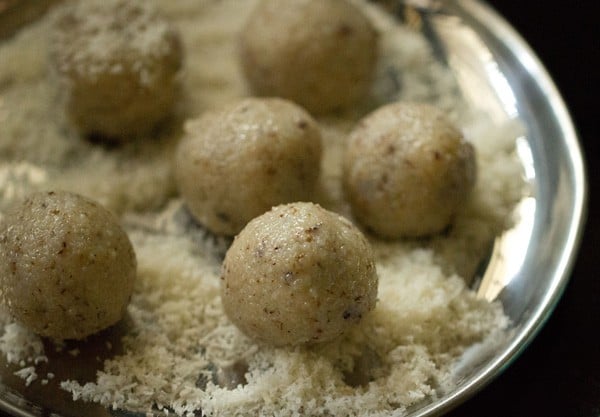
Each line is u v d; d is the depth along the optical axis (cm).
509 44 34
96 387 26
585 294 29
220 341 27
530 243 30
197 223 31
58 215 26
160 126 33
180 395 26
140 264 29
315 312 25
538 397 27
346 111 33
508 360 26
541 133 32
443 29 35
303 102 33
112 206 31
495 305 28
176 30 33
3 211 31
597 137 34
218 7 36
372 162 29
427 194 29
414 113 29
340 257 26
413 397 26
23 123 33
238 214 29
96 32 32
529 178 31
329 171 31
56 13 34
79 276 26
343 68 32
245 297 26
